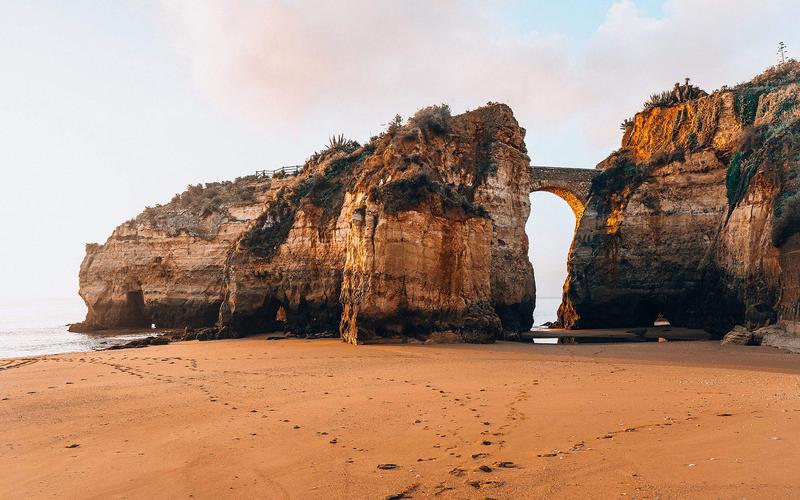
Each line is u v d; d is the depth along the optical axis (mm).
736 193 37469
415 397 13773
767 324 29719
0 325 74500
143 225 57250
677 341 33719
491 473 7688
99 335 50719
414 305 29250
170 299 53562
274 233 41969
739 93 42844
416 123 39250
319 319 38219
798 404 11086
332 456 8867
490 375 17406
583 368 19000
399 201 29672
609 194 49812
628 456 8102
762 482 6676
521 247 43531
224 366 21484
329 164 44750
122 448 9781
